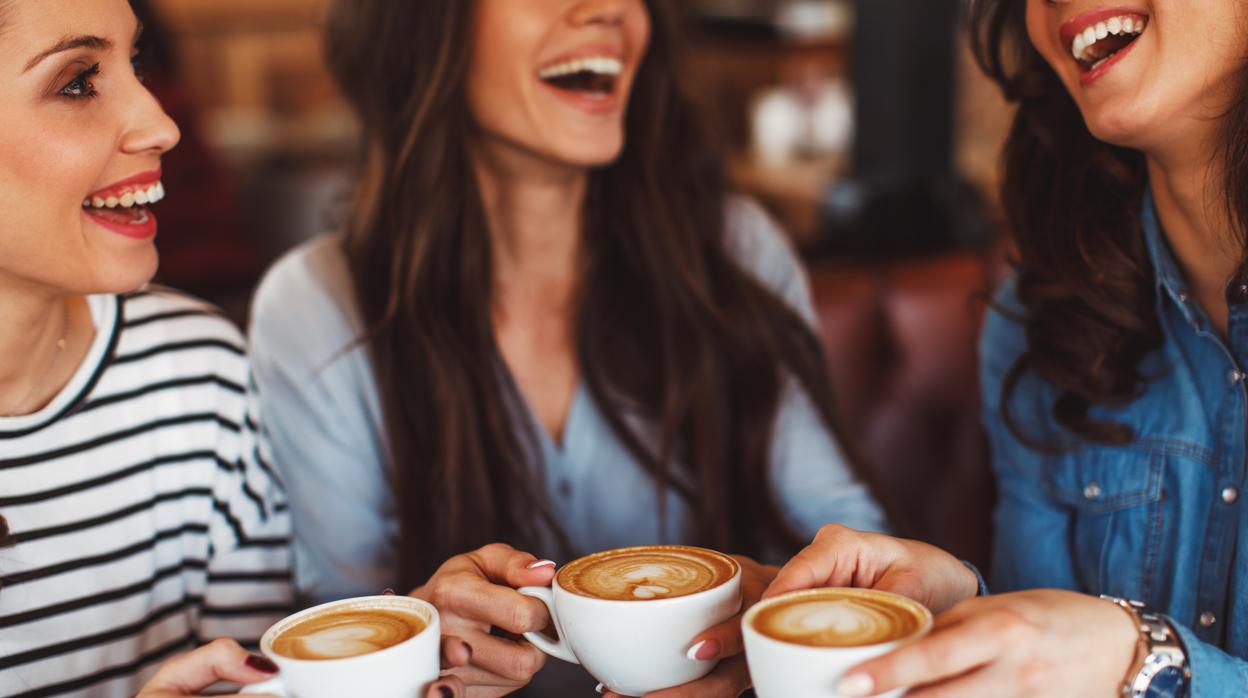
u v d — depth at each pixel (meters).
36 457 1.01
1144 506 1.07
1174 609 1.04
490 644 0.85
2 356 0.97
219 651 0.73
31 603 1.01
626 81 1.36
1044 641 0.70
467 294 1.36
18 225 0.88
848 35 4.15
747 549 1.45
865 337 1.80
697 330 1.40
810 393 1.46
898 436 1.79
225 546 1.17
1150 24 0.87
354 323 1.37
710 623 0.74
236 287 2.86
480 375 1.34
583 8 1.28
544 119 1.30
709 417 1.39
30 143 0.86
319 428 1.34
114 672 1.06
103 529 1.05
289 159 5.28
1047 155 1.10
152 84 2.80
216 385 1.16
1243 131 0.87
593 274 1.41
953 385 1.77
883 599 0.70
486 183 1.39
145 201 0.96
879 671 0.62
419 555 1.31
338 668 0.69
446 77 1.31
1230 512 1.01
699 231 1.45
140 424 1.09
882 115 2.83
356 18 1.39
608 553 0.84
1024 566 1.17
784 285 1.55
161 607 1.12
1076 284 1.06
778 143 4.10
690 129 1.45
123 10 0.91
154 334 1.11
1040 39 0.98
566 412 1.41
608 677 0.77
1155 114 0.88
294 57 6.33
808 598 0.70
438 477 1.32
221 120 5.96
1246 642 0.97
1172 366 1.05
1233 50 0.85
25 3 0.83
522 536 1.34
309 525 1.34
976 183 3.08
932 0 2.76
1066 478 1.13
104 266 0.93
